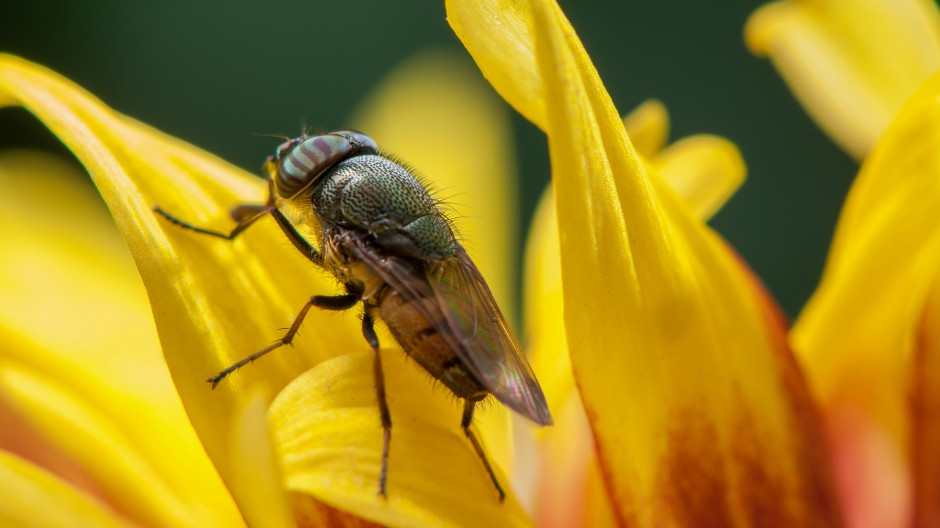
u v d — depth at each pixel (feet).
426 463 0.26
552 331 0.29
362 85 0.43
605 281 0.26
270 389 0.26
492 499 0.26
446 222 0.28
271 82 0.43
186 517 0.28
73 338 0.29
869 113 0.30
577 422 0.29
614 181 0.26
